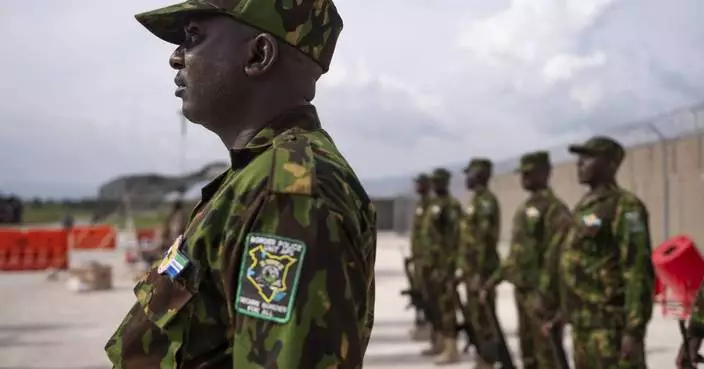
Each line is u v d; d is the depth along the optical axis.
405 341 9.35
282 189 1.24
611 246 4.50
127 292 15.33
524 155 6.11
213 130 1.54
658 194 14.00
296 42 1.46
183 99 1.54
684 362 3.80
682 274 9.05
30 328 10.62
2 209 41.97
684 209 13.08
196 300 1.33
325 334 1.18
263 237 1.24
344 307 1.21
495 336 6.08
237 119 1.50
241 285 1.24
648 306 4.29
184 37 1.66
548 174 6.14
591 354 4.55
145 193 36.59
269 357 1.17
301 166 1.27
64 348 9.02
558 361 5.24
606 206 4.52
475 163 7.48
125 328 1.43
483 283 7.23
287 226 1.22
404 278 17.92
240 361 1.21
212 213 1.33
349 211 1.29
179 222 13.12
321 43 1.51
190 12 1.49
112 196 38.41
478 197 7.42
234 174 1.40
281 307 1.18
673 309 10.49
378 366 7.85
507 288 15.26
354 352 1.21
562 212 5.82
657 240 13.91
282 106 1.48
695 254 9.01
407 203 41.97
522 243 6.05
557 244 5.54
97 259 24.66
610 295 4.49
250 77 1.46
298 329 1.17
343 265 1.23
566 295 4.75
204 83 1.48
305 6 1.47
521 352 6.13
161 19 1.58
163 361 1.35
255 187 1.29
